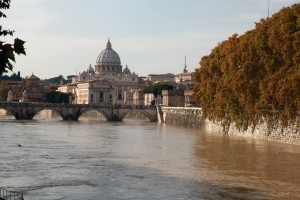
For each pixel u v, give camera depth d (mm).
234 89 130625
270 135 128250
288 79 108250
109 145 118812
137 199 57406
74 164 83938
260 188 64125
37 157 92375
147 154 99812
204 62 173625
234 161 88438
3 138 133000
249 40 130875
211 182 68000
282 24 114625
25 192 60094
